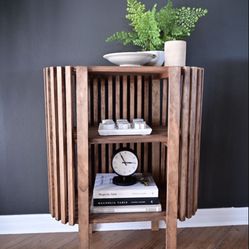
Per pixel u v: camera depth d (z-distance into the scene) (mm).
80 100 1102
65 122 1158
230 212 1711
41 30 1481
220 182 1702
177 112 1149
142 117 1546
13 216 1603
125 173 1328
